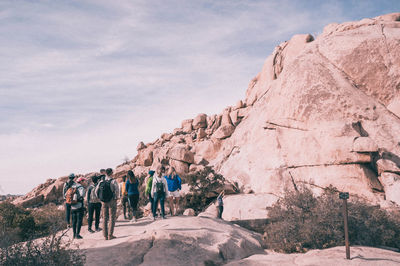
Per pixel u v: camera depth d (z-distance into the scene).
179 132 39.47
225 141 29.50
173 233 7.41
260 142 21.97
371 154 15.92
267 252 9.64
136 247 6.78
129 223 9.53
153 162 32.25
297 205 11.58
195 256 6.88
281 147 19.92
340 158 15.81
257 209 15.62
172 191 10.64
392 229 10.45
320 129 17.78
